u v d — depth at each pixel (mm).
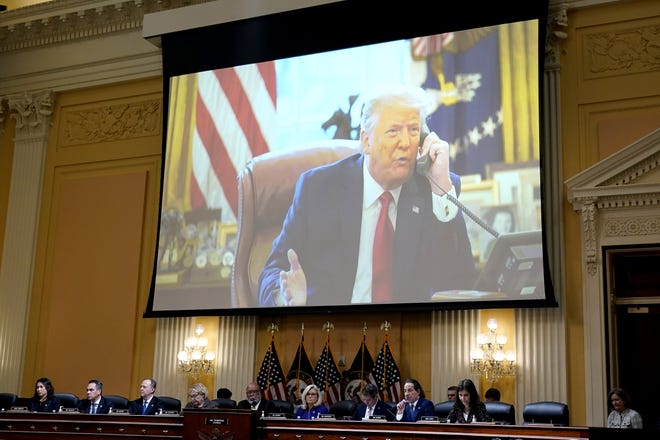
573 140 10133
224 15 11844
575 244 9859
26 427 8516
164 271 11680
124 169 12758
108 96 13141
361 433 7488
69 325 12445
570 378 9570
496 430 7066
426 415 8305
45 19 13336
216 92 11922
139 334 12047
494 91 10250
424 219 10242
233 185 11547
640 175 9609
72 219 12852
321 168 11000
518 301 9570
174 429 8023
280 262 10969
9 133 13672
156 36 12250
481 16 10508
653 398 9812
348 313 10625
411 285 10125
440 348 10117
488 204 9977
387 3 11047
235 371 11148
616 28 10227
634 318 10078
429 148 10422
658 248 9516
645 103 9898
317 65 11352
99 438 8250
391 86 10820
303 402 10414
